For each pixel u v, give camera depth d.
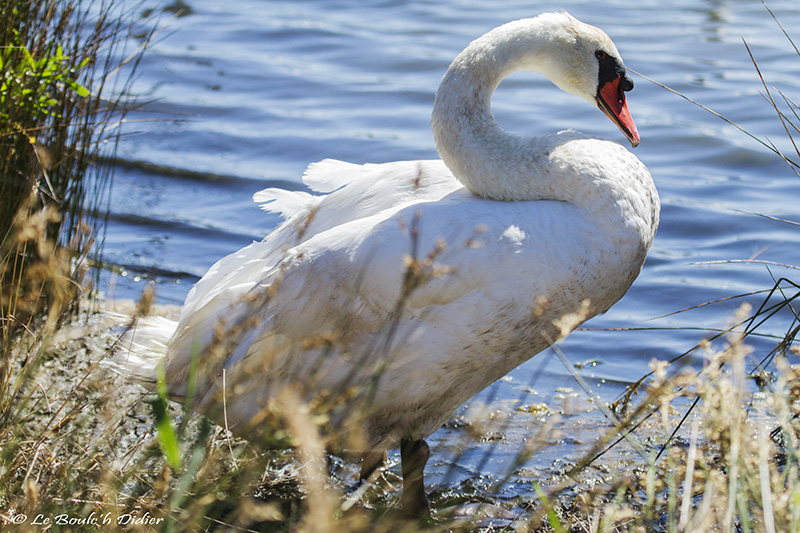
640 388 8.54
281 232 7.36
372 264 6.34
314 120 15.12
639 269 6.90
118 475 5.74
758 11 19.81
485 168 6.89
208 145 14.22
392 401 6.59
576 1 21.20
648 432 7.75
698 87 15.74
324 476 6.36
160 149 14.02
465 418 8.20
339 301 6.42
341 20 20.42
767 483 4.81
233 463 5.50
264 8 21.41
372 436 6.77
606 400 8.41
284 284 6.52
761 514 5.24
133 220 11.94
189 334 6.73
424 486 7.19
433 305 6.32
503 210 6.54
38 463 5.91
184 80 16.72
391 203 7.17
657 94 15.62
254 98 16.11
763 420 6.95
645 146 13.95
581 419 8.09
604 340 9.49
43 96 8.84
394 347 6.38
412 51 18.20
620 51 17.67
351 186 7.38
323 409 5.47
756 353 8.88
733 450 4.91
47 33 9.38
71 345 8.34
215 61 17.69
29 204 7.42
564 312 6.61
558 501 6.87
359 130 14.70
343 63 17.77
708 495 4.94
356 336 6.45
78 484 5.69
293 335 6.52
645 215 6.76
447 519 6.77
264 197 7.94
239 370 6.55
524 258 6.31
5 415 5.80
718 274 10.49
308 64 17.75
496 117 14.84
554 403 8.39
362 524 5.73
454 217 6.45
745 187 12.59
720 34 18.44
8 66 8.52
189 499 5.53
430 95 16.12
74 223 9.57
